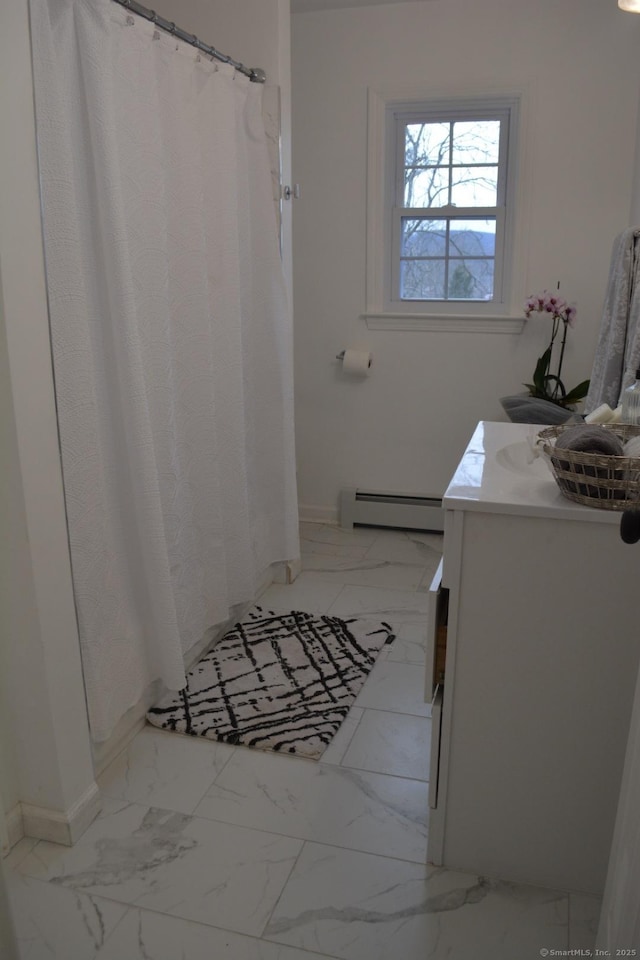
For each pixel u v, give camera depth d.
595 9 3.16
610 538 1.43
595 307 3.45
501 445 1.98
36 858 1.71
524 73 3.28
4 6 1.41
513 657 1.54
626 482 1.38
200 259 2.24
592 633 1.49
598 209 3.34
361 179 3.56
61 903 1.58
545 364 3.37
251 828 1.80
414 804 1.88
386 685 2.41
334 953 1.46
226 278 2.43
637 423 1.83
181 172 2.13
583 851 1.60
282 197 2.83
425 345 3.68
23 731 1.70
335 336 3.78
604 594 1.46
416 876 1.66
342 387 3.83
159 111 2.03
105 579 1.87
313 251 3.70
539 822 1.61
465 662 1.56
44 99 1.53
